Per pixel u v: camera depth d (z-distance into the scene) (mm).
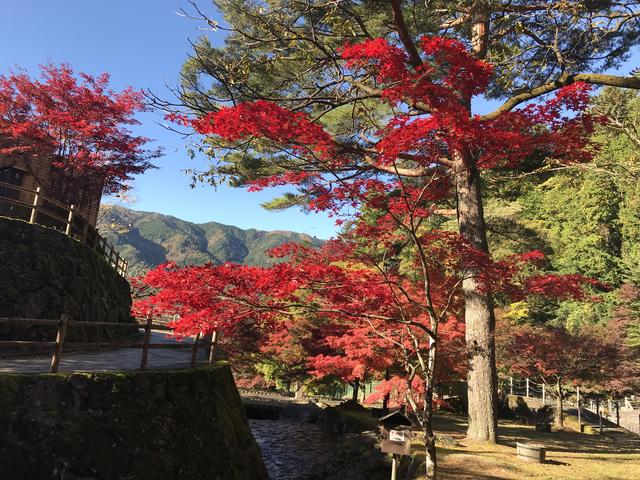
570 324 29281
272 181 8219
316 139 5809
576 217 33594
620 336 21156
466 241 7238
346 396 31906
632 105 16406
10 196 15062
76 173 16688
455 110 5172
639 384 19250
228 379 9812
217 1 10102
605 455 9875
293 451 13484
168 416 6902
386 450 6121
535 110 5660
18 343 5664
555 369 19141
